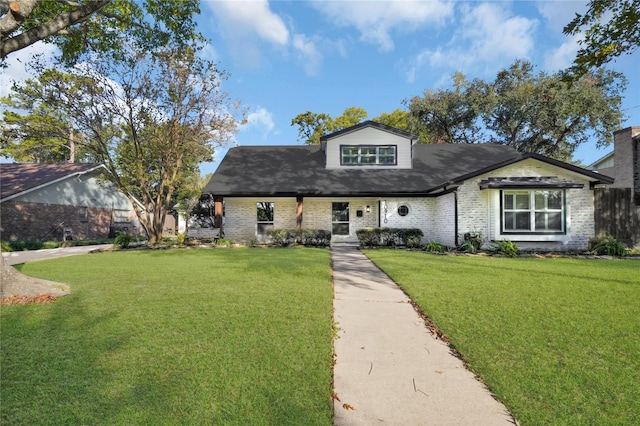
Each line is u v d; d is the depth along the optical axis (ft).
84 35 31.71
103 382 8.86
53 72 42.63
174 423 7.22
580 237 39.22
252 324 13.25
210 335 12.09
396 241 47.55
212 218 90.38
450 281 21.25
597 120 81.15
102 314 14.53
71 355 10.45
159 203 51.34
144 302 16.39
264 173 54.90
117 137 51.19
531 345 11.27
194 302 16.34
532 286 19.74
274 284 20.40
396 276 23.11
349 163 55.93
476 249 38.58
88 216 72.43
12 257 36.45
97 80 45.06
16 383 8.79
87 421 7.29
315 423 7.33
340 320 14.57
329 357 10.61
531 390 8.62
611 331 12.42
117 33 36.65
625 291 18.43
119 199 82.64
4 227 55.36
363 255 36.99
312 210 54.13
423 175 53.21
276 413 7.63
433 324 13.78
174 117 48.85
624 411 7.67
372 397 8.58
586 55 25.85
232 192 49.21
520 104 86.99
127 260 32.12
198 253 38.01
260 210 54.39
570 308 15.26
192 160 58.08
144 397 8.18
